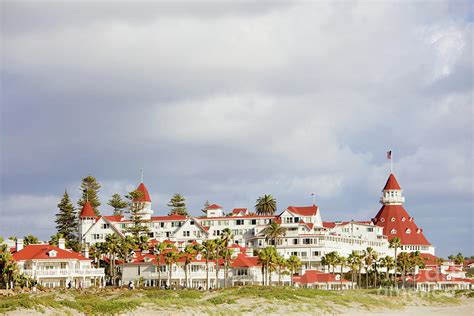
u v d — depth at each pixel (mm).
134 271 196750
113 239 195500
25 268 173875
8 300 115188
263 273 186250
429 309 164750
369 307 156125
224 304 139625
